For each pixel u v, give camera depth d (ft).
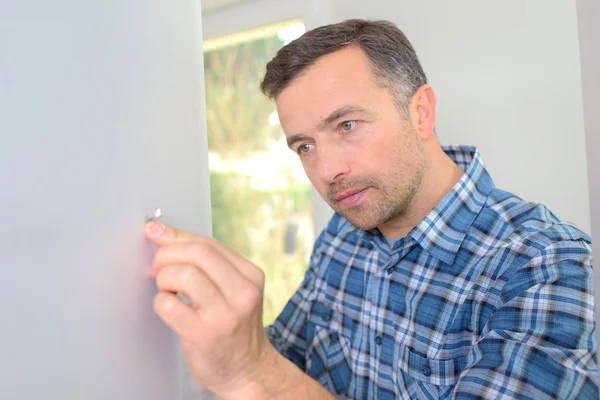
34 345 0.64
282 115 1.85
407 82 1.83
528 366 1.31
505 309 1.53
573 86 2.51
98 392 0.74
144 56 0.83
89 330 0.72
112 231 0.77
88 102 0.72
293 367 1.24
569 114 2.53
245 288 0.98
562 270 1.50
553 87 2.57
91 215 0.73
